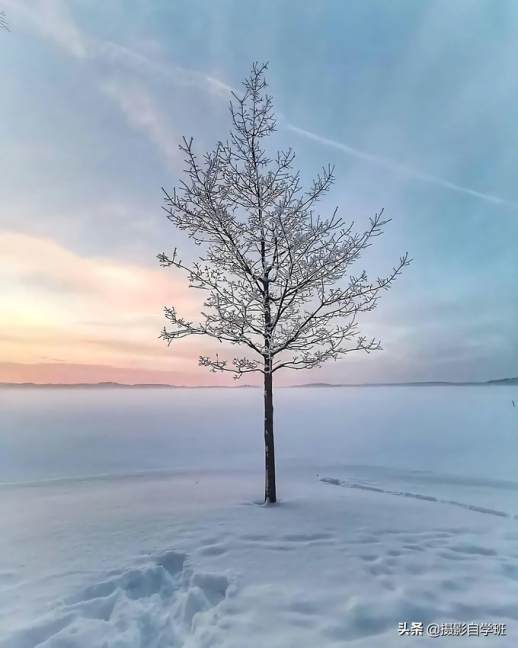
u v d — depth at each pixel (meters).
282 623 2.88
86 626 2.91
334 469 9.58
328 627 2.82
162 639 2.90
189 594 3.29
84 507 6.02
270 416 6.40
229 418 28.94
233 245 6.68
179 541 4.43
